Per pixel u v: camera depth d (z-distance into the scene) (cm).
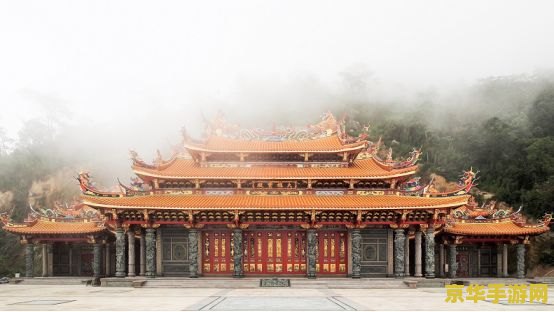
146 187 4709
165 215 4253
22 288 3988
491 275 5022
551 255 7294
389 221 4284
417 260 4319
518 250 4909
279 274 4375
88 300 2880
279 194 4500
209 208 4094
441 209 4178
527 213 8438
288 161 4797
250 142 5012
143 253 4438
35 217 4981
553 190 7919
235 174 4500
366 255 4394
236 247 4272
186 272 4388
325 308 2414
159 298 2986
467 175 4294
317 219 4319
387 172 4494
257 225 4428
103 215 4328
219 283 3966
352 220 4303
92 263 5131
